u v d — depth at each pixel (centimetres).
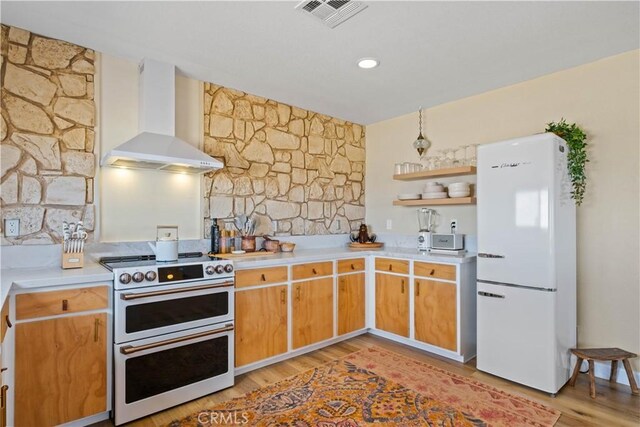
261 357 292
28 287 189
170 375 234
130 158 238
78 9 211
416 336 338
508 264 269
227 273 262
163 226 292
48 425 196
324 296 339
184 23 226
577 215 287
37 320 192
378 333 378
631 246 265
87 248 260
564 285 262
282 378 276
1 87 230
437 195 363
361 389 258
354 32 236
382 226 445
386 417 222
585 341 283
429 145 396
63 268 228
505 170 272
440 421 218
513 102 329
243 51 263
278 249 357
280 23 226
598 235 278
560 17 218
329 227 420
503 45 254
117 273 214
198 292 247
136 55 271
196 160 262
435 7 208
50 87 247
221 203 329
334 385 264
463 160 362
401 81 320
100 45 256
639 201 262
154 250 257
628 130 266
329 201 421
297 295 317
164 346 230
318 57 273
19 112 236
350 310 363
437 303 322
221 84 326
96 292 211
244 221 337
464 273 311
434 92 348
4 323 167
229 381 262
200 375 247
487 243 281
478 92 348
